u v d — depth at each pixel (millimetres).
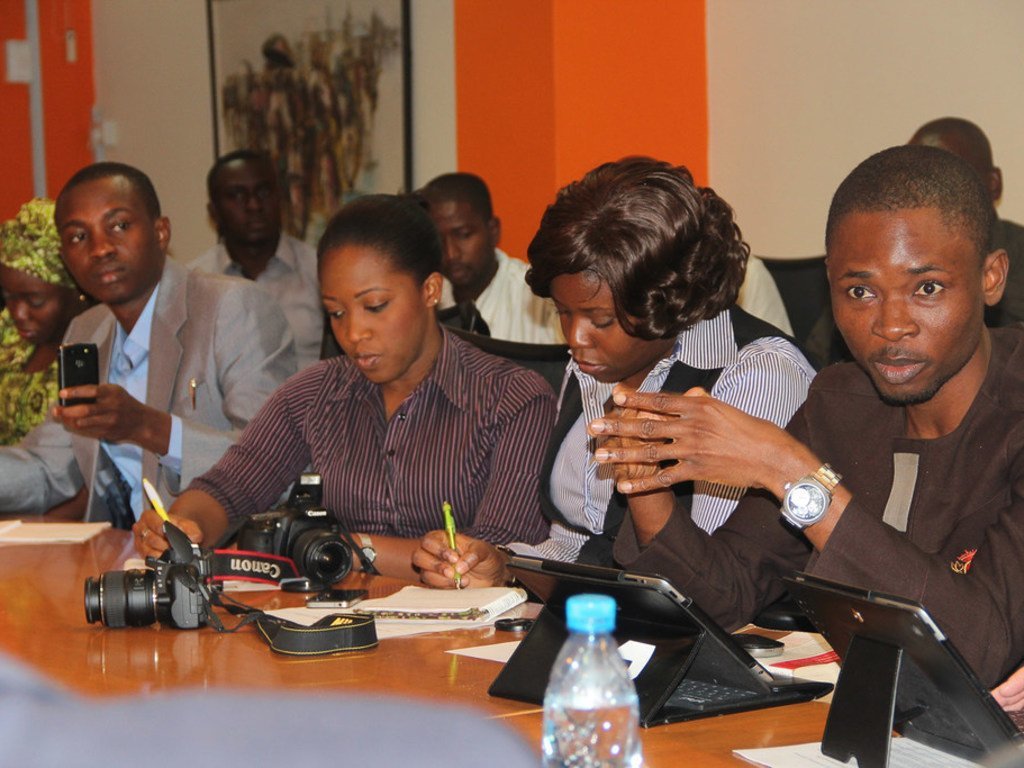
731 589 1703
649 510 1679
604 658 961
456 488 2346
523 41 4641
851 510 1396
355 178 5699
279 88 6098
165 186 7027
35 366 3684
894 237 1443
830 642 1277
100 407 2645
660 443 1498
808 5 4355
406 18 5352
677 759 1196
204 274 3148
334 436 2461
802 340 3654
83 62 7523
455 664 1575
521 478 2289
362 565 2227
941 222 1437
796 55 4410
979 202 1459
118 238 3039
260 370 3037
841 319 1519
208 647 1693
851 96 4246
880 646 1179
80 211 3039
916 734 1248
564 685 957
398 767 408
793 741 1255
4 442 3689
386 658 1611
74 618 1894
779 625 1824
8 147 7504
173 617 1788
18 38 7465
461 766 415
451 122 5234
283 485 2562
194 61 6672
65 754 405
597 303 1864
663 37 4691
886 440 1648
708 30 4730
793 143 4445
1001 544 1422
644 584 1331
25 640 1754
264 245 5070
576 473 2176
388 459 2387
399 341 2316
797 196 4449
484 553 2080
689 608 1326
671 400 1460
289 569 2135
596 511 2146
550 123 4562
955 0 3926
